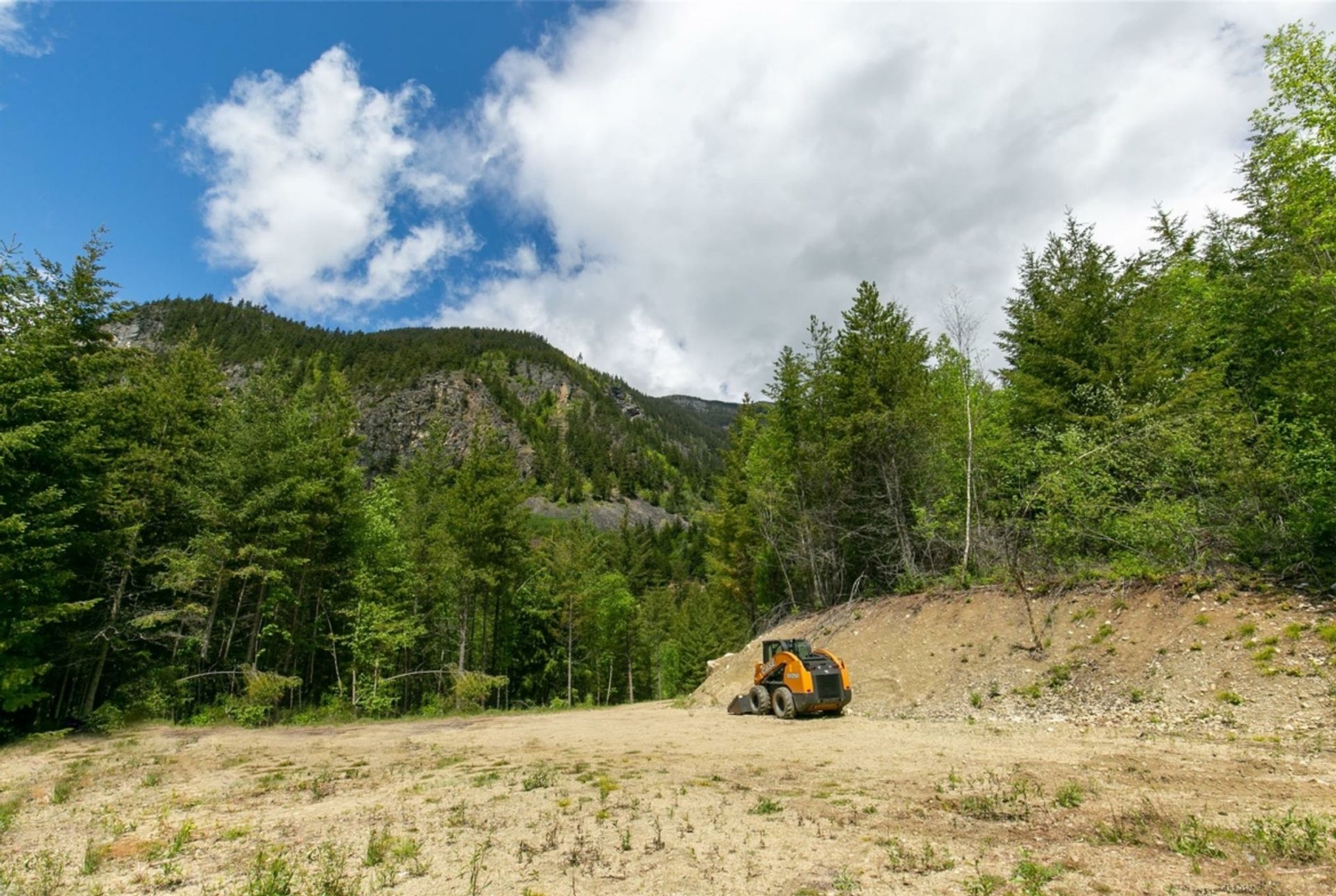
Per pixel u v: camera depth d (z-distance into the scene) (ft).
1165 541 50.19
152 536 72.02
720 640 193.06
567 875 17.13
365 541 94.12
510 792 28.50
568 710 91.25
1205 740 31.81
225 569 72.02
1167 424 54.34
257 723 69.05
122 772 38.11
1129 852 16.72
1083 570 52.90
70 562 62.18
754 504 102.42
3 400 52.11
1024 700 44.60
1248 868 14.99
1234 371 66.28
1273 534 44.45
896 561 80.84
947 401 82.33
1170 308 70.79
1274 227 60.39
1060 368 72.49
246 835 22.90
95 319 65.10
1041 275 79.46
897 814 22.12
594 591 129.59
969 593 59.93
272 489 74.08
